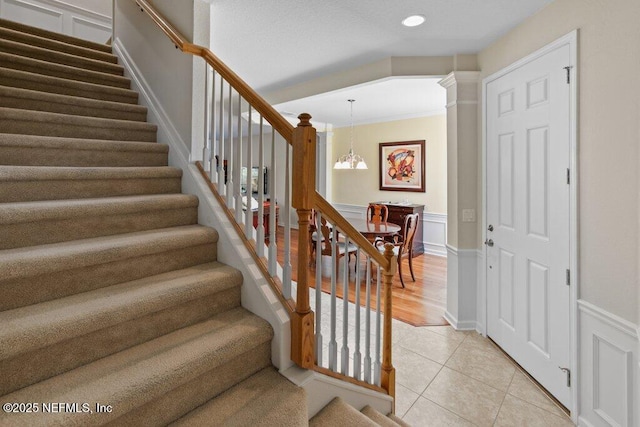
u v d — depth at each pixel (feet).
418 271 16.60
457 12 7.68
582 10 6.25
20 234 4.75
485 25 8.23
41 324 3.65
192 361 4.05
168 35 7.06
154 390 3.66
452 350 9.05
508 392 7.32
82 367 3.90
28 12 14.05
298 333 4.90
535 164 7.58
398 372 8.07
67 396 3.38
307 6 7.70
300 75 12.52
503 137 8.69
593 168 6.07
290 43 9.61
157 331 4.64
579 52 6.33
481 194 9.79
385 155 21.56
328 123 23.11
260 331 4.87
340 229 5.74
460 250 10.11
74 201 5.57
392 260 6.38
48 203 5.24
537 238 7.55
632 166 5.33
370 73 11.07
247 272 5.55
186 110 7.47
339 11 7.84
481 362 8.48
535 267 7.64
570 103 6.53
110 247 4.85
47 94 7.43
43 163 6.24
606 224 5.82
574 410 6.48
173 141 7.75
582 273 6.36
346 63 11.12
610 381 5.78
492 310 9.41
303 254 4.83
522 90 7.95
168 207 6.30
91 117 7.86
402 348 9.18
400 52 10.08
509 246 8.55
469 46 9.46
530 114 7.68
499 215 8.94
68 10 15.07
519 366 8.27
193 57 7.27
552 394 7.16
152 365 3.93
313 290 13.84
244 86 5.78
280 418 4.00
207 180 7.00
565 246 6.75
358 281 5.91
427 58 10.34
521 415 6.64
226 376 4.51
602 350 5.95
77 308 4.10
